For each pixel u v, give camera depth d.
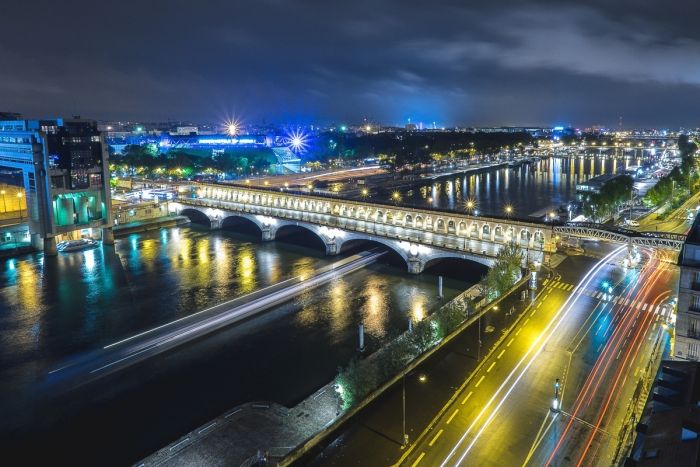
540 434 79.06
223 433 91.69
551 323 118.06
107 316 150.00
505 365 99.31
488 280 135.62
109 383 114.19
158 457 85.75
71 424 99.94
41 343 133.38
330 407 99.00
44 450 92.56
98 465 88.56
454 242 178.88
